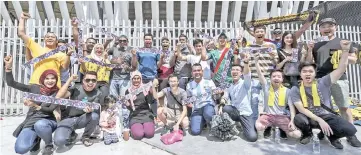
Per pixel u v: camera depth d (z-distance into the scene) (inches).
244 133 181.3
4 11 373.7
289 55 200.4
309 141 169.2
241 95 182.2
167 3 370.0
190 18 456.8
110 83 221.9
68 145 169.6
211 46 251.4
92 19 382.9
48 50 188.4
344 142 168.7
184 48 237.3
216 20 459.2
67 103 159.5
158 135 189.0
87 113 165.6
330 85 160.7
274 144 168.7
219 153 153.7
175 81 193.3
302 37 325.7
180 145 167.5
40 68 179.9
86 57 195.5
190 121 196.2
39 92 162.7
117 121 178.9
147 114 189.8
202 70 199.8
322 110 161.3
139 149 163.2
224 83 199.2
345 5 335.6
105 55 221.6
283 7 386.0
